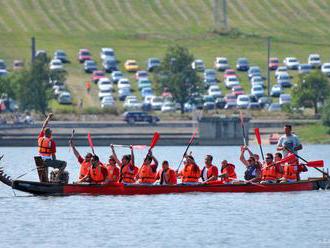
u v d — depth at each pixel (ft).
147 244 424.05
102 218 490.90
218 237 440.45
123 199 555.28
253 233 450.71
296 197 569.23
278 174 595.47
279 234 448.24
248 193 584.81
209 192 581.94
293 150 590.96
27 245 421.18
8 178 564.30
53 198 559.38
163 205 533.55
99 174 568.82
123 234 446.60
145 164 577.02
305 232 453.58
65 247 416.87
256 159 597.93
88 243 425.69
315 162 602.85
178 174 590.96
